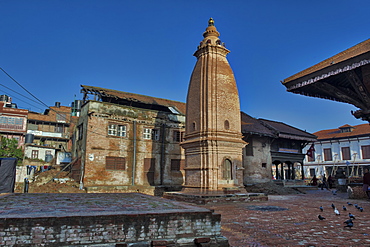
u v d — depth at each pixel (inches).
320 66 605.9
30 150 1499.8
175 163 1197.1
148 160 1133.1
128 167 1080.8
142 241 235.3
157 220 243.4
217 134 774.5
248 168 1153.4
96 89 1155.9
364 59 525.0
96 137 1025.5
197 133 791.7
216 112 789.2
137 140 1115.3
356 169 2015.3
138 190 1053.2
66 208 266.2
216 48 839.1
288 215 494.0
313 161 2292.1
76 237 217.2
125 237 230.7
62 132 1803.6
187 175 819.4
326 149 2219.5
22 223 208.2
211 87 804.6
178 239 248.1
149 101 1280.8
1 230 203.6
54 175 1115.3
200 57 856.9
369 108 651.5
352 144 2053.4
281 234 347.9
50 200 332.8
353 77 593.6
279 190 1076.5
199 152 781.9
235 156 797.9
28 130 1667.1
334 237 332.5
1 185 745.6
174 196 759.7
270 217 472.4
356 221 430.0
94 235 221.9
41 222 211.6
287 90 690.2
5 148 1405.0
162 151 1163.9
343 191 1103.6
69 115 1830.7
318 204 665.6
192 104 836.6
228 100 816.9
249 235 343.6
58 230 214.4
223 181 759.7
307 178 2078.0
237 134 809.5
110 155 1047.0
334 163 2142.0
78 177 1042.1
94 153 1013.2
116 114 1076.5
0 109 1606.8
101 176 1016.9
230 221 435.2
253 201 724.0
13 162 773.3
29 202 310.0
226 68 846.5
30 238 207.6
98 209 263.1
